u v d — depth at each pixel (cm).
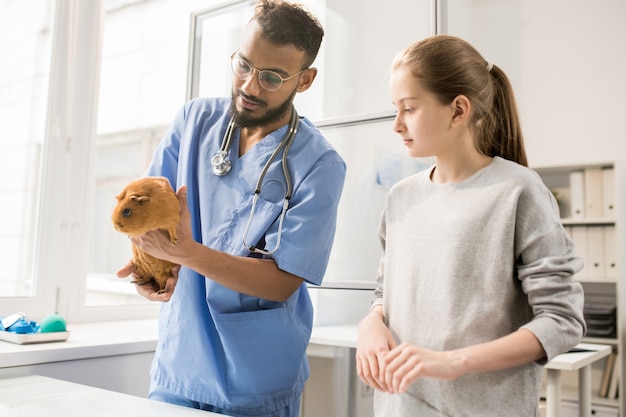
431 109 74
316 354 166
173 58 261
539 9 270
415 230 80
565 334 64
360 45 160
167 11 258
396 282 81
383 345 71
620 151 247
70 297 152
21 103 154
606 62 253
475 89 76
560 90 262
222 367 95
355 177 158
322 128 164
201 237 103
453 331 72
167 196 77
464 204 75
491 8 282
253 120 98
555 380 135
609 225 230
